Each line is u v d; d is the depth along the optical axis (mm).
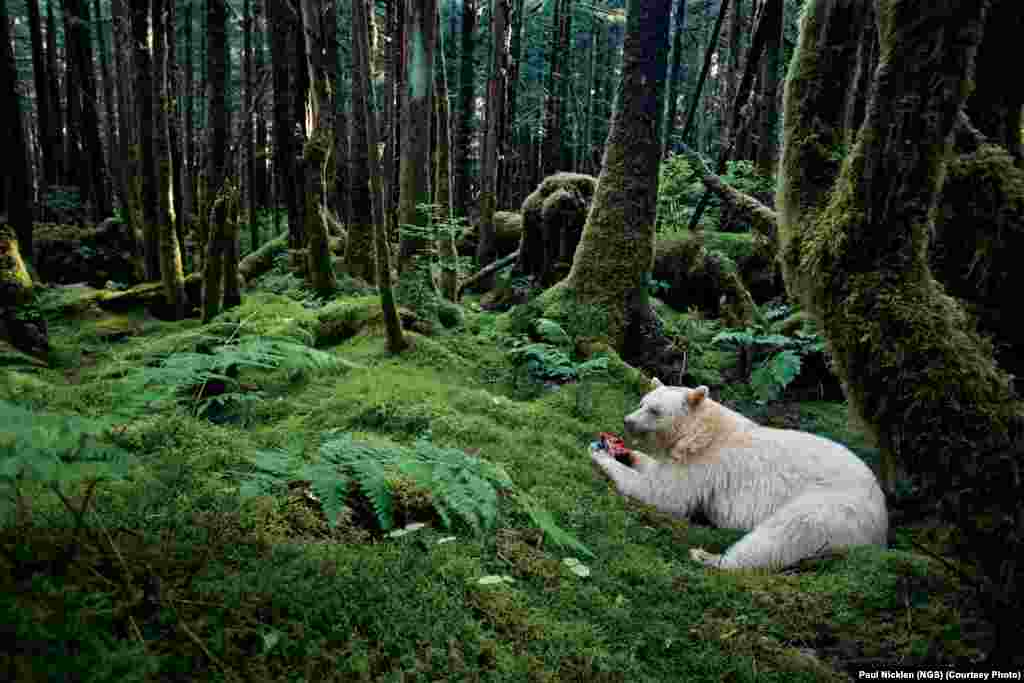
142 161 8969
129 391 2387
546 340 6816
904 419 3146
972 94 4539
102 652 1704
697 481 4418
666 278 9883
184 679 1811
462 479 2803
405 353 6184
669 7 6961
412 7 7234
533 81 25094
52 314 8227
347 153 11750
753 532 3844
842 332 3369
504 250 13359
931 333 3082
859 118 4598
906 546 3971
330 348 6602
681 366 7223
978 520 2930
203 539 2449
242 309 6230
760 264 9789
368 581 2480
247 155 15102
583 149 24844
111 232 12484
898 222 3205
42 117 17766
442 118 9328
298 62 11258
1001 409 2930
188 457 3229
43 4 25250
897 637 2988
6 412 1719
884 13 3189
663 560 3594
